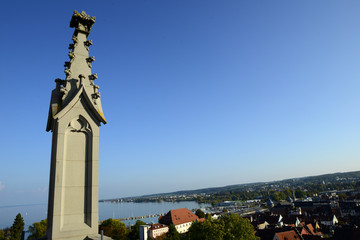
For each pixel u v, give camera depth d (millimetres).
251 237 45781
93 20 11609
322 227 104875
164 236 87125
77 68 10719
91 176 9648
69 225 8938
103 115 10641
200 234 45938
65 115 9695
